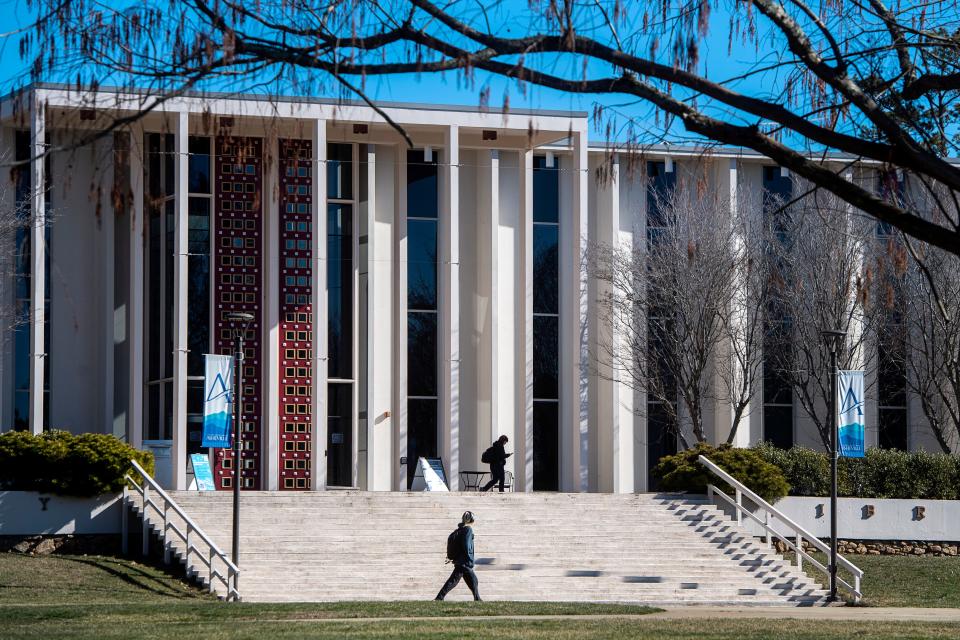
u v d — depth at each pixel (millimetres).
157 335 74562
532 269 77938
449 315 72938
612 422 78438
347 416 75438
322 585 51344
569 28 20406
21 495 57750
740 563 57156
